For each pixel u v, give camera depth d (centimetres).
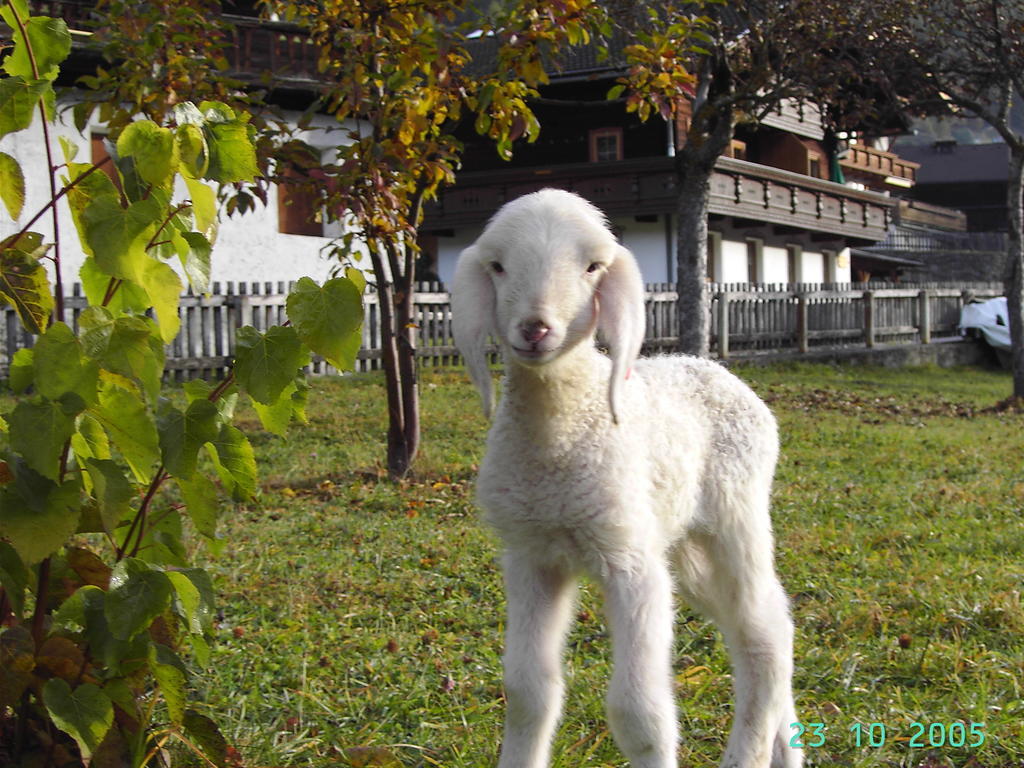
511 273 146
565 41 331
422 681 186
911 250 1877
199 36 319
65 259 601
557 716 153
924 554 254
